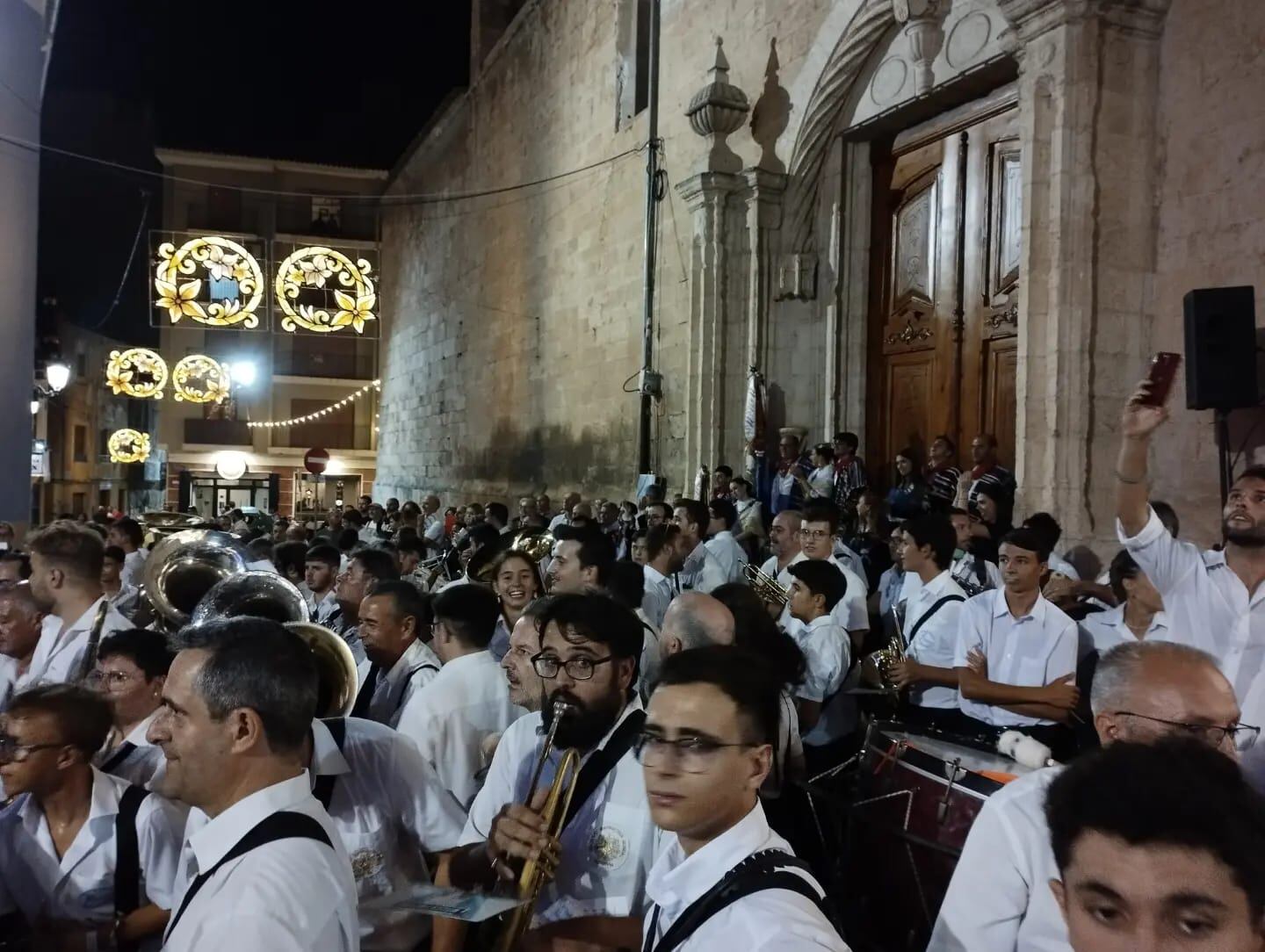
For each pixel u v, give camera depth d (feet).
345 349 119.75
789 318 37.45
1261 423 20.40
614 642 8.14
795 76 36.68
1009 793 7.04
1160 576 11.75
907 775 9.52
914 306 33.94
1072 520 22.48
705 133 39.19
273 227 109.19
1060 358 22.68
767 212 37.37
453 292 82.69
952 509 20.56
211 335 114.52
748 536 30.73
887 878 9.48
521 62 67.31
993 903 6.79
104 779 8.76
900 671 14.61
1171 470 22.36
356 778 8.50
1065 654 13.46
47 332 91.15
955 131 31.99
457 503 78.89
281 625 6.66
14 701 8.47
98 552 14.44
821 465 32.24
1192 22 22.36
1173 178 22.76
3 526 29.84
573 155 58.08
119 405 121.39
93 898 8.36
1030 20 23.58
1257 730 7.16
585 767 8.11
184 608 17.11
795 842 12.49
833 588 15.17
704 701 5.77
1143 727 6.94
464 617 11.19
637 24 50.06
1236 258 21.27
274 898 5.47
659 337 45.96
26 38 36.09
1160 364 11.41
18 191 35.96
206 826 5.94
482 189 75.61
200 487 114.32
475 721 10.84
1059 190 22.77
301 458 117.39
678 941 5.57
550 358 60.80
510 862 7.47
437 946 8.13
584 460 54.80
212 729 6.02
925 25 30.73
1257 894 3.59
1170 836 3.64
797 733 12.13
